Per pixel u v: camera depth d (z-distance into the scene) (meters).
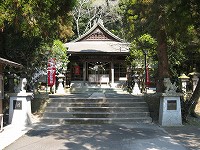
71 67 26.34
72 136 8.60
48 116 11.78
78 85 25.84
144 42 16.69
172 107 10.66
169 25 10.35
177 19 10.03
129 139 8.16
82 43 27.14
